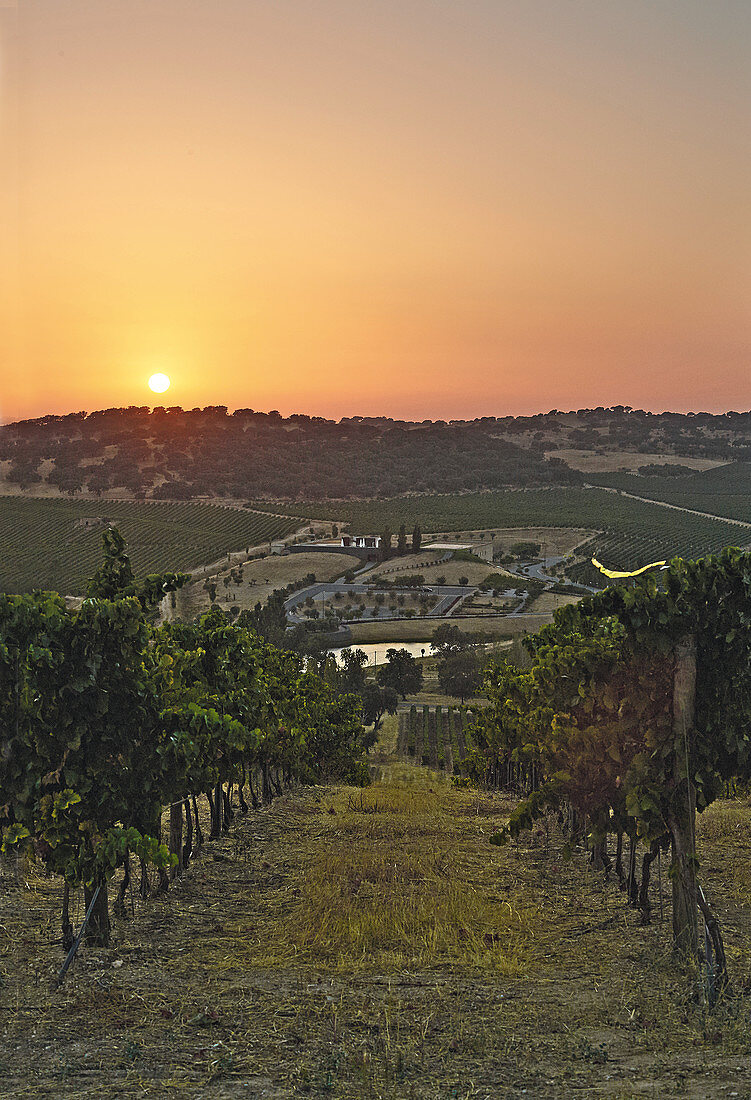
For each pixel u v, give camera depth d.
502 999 7.08
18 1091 5.25
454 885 10.54
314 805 19.03
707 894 10.08
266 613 116.00
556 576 158.62
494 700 21.42
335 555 179.75
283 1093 5.28
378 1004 6.90
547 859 12.79
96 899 8.11
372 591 146.25
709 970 7.16
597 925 9.28
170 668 11.36
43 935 8.34
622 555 172.75
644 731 8.96
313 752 26.62
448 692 84.31
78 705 8.09
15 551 156.88
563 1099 5.23
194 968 7.69
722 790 8.95
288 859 12.37
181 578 9.56
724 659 8.59
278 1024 6.44
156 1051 5.90
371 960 8.01
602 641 12.65
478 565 168.12
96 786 8.33
